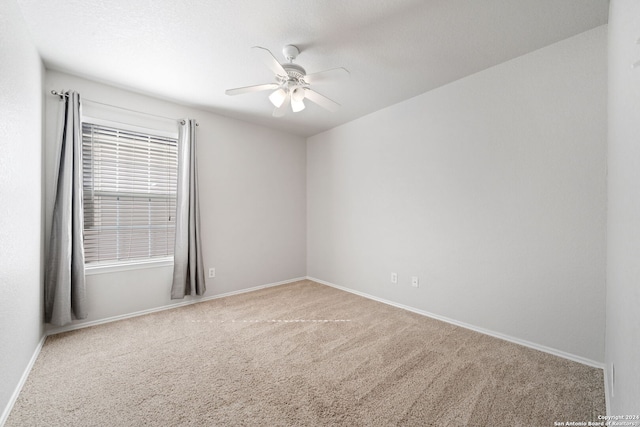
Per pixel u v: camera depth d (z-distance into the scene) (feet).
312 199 14.60
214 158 11.55
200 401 5.30
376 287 11.43
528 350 7.23
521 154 7.50
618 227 4.30
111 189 9.45
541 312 7.21
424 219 9.75
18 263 5.50
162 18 6.00
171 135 10.54
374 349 7.32
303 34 6.57
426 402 5.30
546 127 7.08
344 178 12.84
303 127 13.34
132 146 9.86
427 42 6.89
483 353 7.09
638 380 2.71
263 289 12.92
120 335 8.08
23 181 5.83
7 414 4.86
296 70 6.88
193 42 6.86
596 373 6.16
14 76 5.28
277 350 7.27
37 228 7.04
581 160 6.59
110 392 5.54
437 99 9.33
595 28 6.37
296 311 10.09
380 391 5.62
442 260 9.26
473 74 8.43
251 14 5.90
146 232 10.15
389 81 8.87
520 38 6.74
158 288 10.15
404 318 9.45
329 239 13.65
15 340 5.32
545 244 7.13
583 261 6.58
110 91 9.13
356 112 11.48
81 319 8.48
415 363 6.64
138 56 7.47
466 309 8.67
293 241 14.35
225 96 9.96
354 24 6.23
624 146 3.80
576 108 6.64
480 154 8.30
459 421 4.83
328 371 6.31
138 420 4.82
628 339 3.30
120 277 9.35
